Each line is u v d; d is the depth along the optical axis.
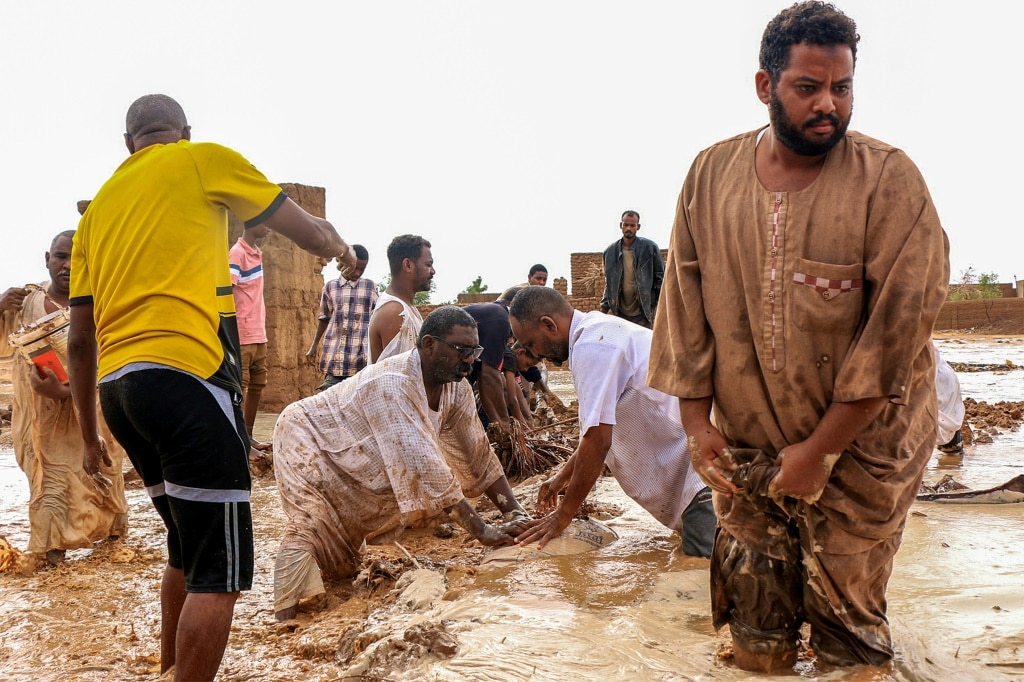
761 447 2.93
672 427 4.55
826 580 2.88
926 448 2.93
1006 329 41.41
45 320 4.90
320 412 4.52
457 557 4.79
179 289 3.11
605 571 4.27
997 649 3.12
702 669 3.07
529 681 3.02
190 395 3.06
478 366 5.03
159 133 3.57
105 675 3.58
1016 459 7.14
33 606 4.44
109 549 5.38
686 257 2.99
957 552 4.33
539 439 7.83
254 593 4.52
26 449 5.13
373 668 3.25
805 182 2.78
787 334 2.76
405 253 6.57
